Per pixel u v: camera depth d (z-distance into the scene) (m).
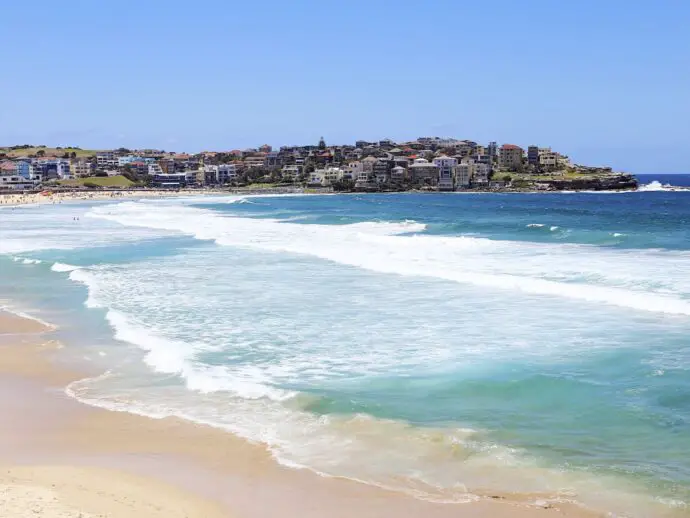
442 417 13.50
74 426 13.27
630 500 9.93
